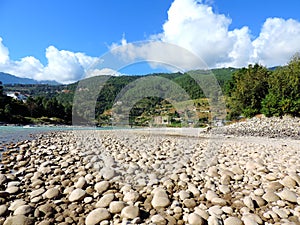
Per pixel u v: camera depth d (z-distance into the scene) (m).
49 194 3.58
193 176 4.83
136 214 3.04
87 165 5.42
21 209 3.05
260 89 24.42
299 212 3.17
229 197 3.76
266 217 3.07
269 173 4.69
